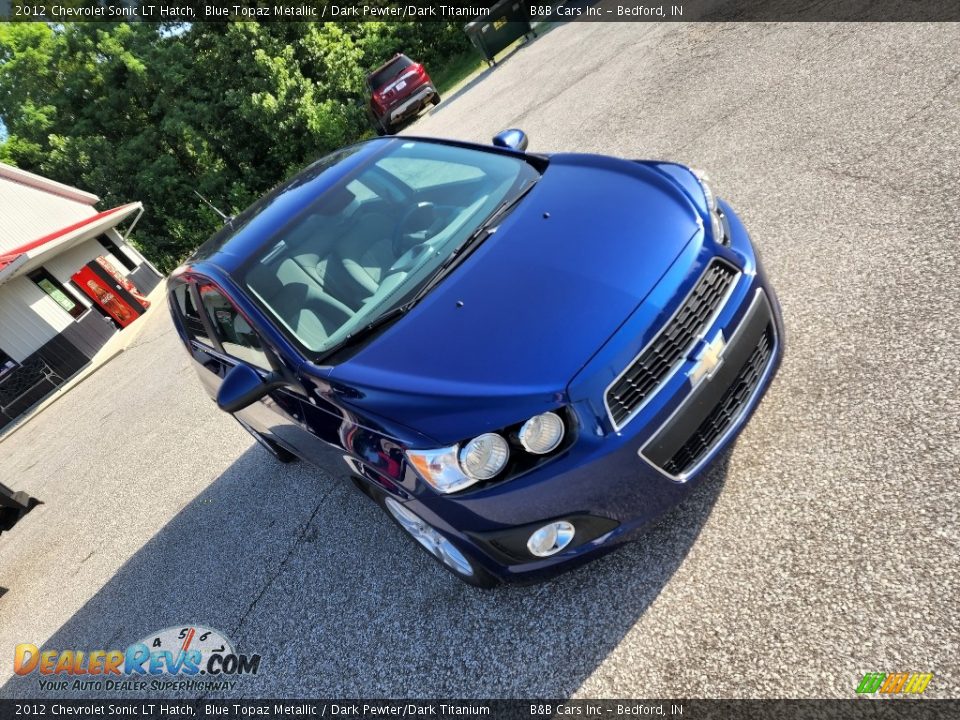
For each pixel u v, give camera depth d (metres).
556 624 2.35
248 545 3.86
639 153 5.81
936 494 2.02
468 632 2.53
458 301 2.43
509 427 1.98
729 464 2.54
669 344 2.07
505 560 2.17
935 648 1.69
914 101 4.09
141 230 29.47
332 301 2.80
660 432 2.04
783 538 2.17
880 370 2.52
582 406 1.97
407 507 2.31
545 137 7.89
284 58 27.44
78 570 4.82
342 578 3.19
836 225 3.44
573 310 2.15
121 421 7.87
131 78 29.42
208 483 4.95
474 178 3.24
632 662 2.10
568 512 2.04
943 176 3.30
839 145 4.12
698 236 2.32
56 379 13.41
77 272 15.21
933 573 1.84
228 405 2.57
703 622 2.08
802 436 2.47
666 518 2.46
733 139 5.03
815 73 5.29
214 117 28.78
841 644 1.81
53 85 30.62
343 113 26.81
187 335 3.97
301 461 4.40
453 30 26.45
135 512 5.20
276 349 2.74
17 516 5.19
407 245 2.91
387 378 2.26
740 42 7.03
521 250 2.52
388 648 2.68
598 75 9.22
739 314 2.24
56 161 29.02
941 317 2.57
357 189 3.35
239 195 28.83
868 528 2.05
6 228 17.48
